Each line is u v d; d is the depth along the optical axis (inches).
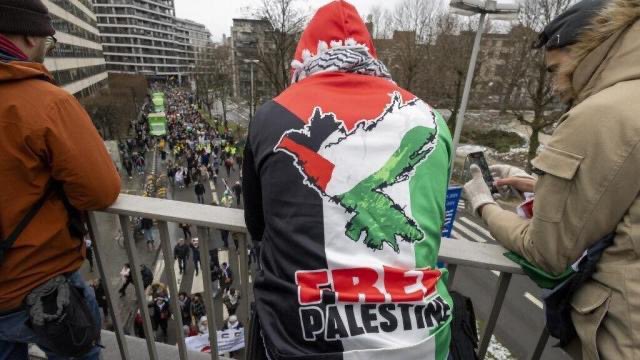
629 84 34.3
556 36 41.3
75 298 55.1
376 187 35.8
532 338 327.3
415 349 31.9
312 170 36.3
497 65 1141.7
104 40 4392.2
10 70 44.0
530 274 47.8
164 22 5000.0
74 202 52.0
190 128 1857.8
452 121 1133.7
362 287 33.7
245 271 60.7
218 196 991.6
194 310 352.8
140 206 59.6
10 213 47.6
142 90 2701.8
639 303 34.9
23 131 44.8
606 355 38.3
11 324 53.4
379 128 38.1
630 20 34.5
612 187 33.9
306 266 34.5
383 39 1256.2
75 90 1700.3
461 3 240.2
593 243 37.6
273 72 884.6
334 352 32.1
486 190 53.5
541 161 38.1
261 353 40.3
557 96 45.3
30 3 46.9
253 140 40.6
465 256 51.1
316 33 46.1
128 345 85.7
